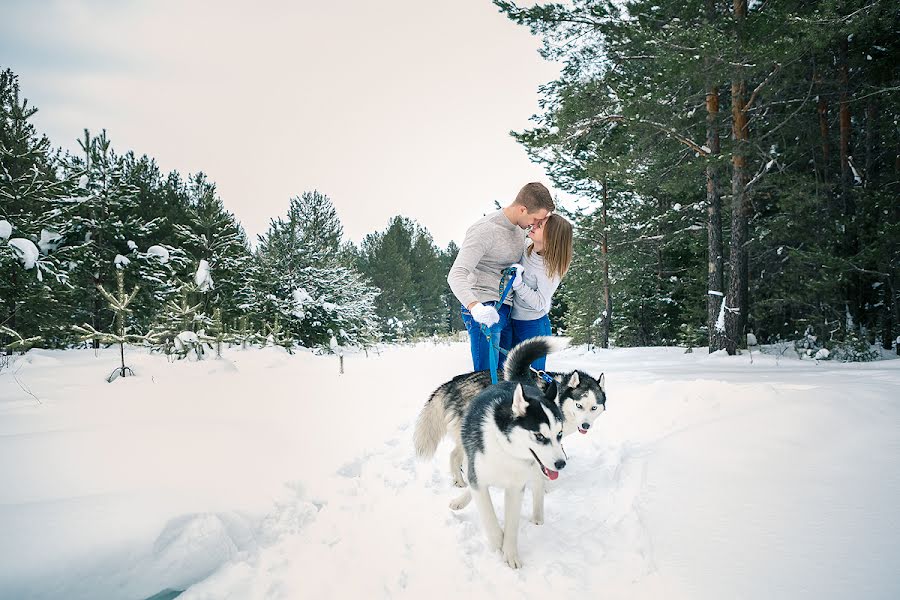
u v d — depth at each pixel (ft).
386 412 19.84
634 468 11.67
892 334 44.39
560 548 8.92
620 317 77.51
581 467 13.53
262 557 8.61
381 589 7.71
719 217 47.26
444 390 13.29
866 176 45.47
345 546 9.05
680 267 71.72
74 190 41.24
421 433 13.10
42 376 23.65
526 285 14.16
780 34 38.24
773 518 8.08
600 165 49.57
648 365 38.88
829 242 44.19
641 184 50.75
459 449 12.53
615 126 50.14
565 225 13.53
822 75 45.80
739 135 44.11
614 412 18.03
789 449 11.00
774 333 57.88
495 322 12.59
